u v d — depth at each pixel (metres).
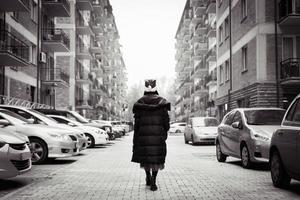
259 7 23.19
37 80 30.45
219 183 8.78
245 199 6.93
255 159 10.85
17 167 7.85
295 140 7.08
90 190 7.90
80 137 14.77
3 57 21.81
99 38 62.97
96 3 56.00
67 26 43.25
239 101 27.81
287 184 7.95
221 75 34.31
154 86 8.09
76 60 44.94
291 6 22.66
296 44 23.20
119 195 7.35
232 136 12.48
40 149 12.50
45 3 32.50
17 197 7.14
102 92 62.31
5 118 12.68
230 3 29.95
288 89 23.02
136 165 12.56
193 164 12.90
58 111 20.66
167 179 9.45
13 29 25.36
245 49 26.69
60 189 8.01
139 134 7.85
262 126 11.48
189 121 25.09
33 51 30.33
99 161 13.84
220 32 35.19
